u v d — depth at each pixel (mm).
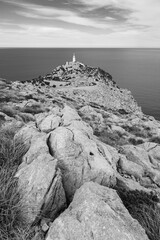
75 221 4312
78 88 160750
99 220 4246
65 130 8117
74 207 4824
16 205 4641
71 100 52500
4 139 7652
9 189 5141
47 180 5441
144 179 10312
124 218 4605
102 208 4559
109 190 5621
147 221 5602
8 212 4688
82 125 11891
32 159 6586
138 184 9133
